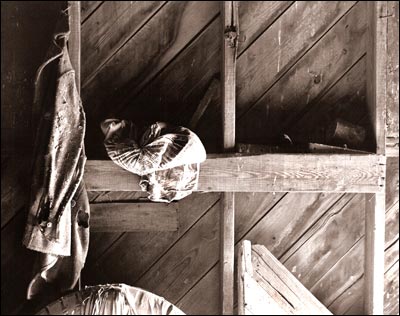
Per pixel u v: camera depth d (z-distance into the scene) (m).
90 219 3.23
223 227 3.19
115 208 3.25
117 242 3.30
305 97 3.31
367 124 3.29
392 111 3.30
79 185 3.00
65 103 2.90
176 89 3.26
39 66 3.01
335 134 3.20
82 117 2.93
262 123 3.30
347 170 3.10
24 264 3.27
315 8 3.28
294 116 3.31
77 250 3.04
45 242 2.92
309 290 3.40
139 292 3.00
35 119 3.02
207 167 3.06
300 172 3.09
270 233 3.36
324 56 3.30
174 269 3.34
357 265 3.40
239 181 3.08
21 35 3.19
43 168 2.93
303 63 3.30
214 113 3.27
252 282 3.22
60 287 3.14
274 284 3.27
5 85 3.20
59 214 2.89
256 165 3.08
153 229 3.28
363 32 3.30
